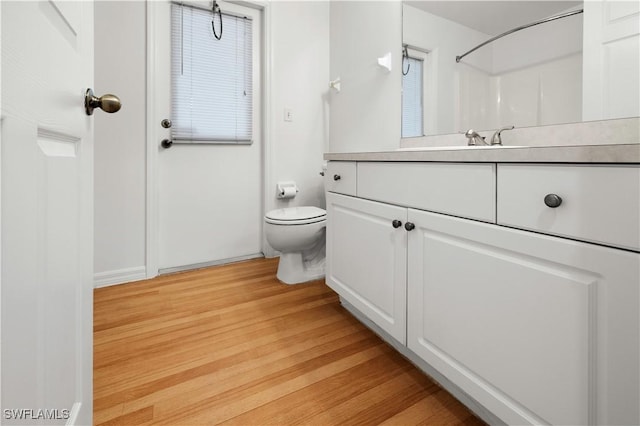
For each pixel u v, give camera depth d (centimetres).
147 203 205
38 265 46
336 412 99
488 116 152
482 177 84
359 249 138
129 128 197
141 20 196
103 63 187
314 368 120
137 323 151
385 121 211
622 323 59
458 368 94
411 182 108
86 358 68
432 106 180
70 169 58
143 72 199
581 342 65
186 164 222
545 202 68
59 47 52
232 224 242
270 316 160
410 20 191
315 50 261
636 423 58
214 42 224
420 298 106
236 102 236
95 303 172
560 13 125
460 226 90
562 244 67
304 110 259
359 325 152
